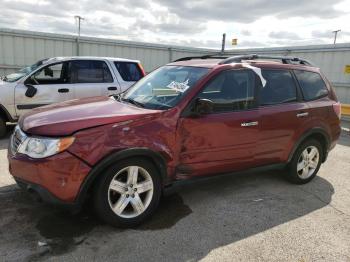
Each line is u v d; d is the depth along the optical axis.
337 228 3.64
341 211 4.08
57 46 12.03
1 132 6.81
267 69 4.43
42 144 3.06
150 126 3.42
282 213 3.95
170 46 14.33
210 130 3.79
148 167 3.46
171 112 3.58
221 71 3.97
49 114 3.49
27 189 3.18
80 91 7.31
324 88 5.09
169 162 3.56
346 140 8.30
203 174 3.90
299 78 4.76
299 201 4.32
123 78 7.88
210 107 3.61
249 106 4.14
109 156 3.16
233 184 4.81
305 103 4.71
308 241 3.35
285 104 4.48
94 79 7.54
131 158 3.33
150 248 3.10
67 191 3.07
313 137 4.93
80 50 12.46
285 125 4.43
